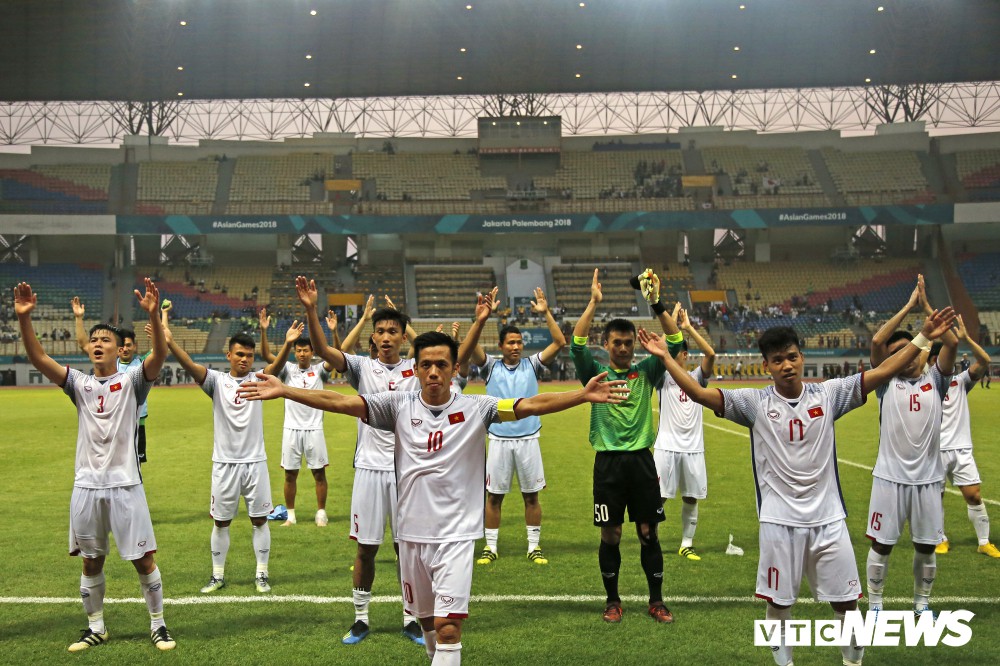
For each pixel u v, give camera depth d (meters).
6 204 47.81
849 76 49.66
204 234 49.16
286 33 42.12
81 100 50.62
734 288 50.41
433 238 52.66
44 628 5.79
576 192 52.44
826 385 4.81
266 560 6.90
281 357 7.27
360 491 5.82
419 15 40.22
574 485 12.08
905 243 52.75
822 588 4.69
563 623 5.89
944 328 4.61
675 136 55.88
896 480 5.96
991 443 16.52
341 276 51.28
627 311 48.38
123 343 8.98
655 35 43.34
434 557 4.48
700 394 4.81
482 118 53.81
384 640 5.56
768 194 50.56
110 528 5.52
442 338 4.59
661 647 5.39
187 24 40.72
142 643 5.50
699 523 9.32
